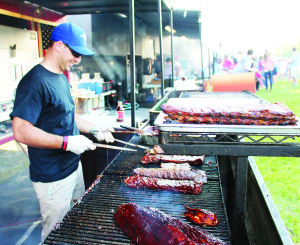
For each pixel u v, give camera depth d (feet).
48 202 7.22
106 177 7.39
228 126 5.56
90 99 25.21
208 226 5.12
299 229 10.21
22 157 15.65
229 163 11.09
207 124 5.82
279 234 5.01
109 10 21.45
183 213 5.60
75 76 26.61
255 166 8.50
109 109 28.48
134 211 4.90
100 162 12.94
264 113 5.61
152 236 4.40
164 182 6.56
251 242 7.54
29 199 12.09
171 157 8.22
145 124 13.01
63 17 21.29
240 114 5.63
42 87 6.24
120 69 32.12
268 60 44.75
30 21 18.75
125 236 4.91
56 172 7.06
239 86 25.48
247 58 32.01
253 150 5.59
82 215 5.57
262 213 6.63
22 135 5.88
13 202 11.74
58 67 6.81
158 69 48.24
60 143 6.10
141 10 22.70
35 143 5.96
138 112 25.58
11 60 15.19
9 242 9.13
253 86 25.11
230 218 9.87
